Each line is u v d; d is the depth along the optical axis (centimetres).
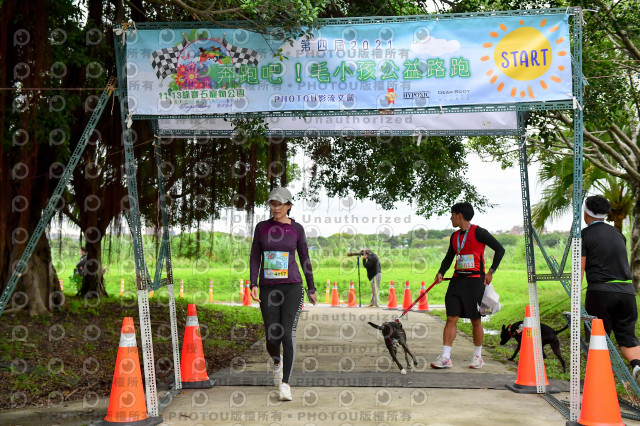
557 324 1014
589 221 537
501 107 474
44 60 832
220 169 1130
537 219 1545
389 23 480
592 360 415
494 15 469
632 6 859
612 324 523
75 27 913
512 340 935
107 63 1001
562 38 461
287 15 478
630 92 1006
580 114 456
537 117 802
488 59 469
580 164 450
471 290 657
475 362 673
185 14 949
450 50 473
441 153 1072
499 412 466
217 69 488
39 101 828
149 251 1141
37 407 502
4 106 764
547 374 648
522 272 2714
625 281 514
